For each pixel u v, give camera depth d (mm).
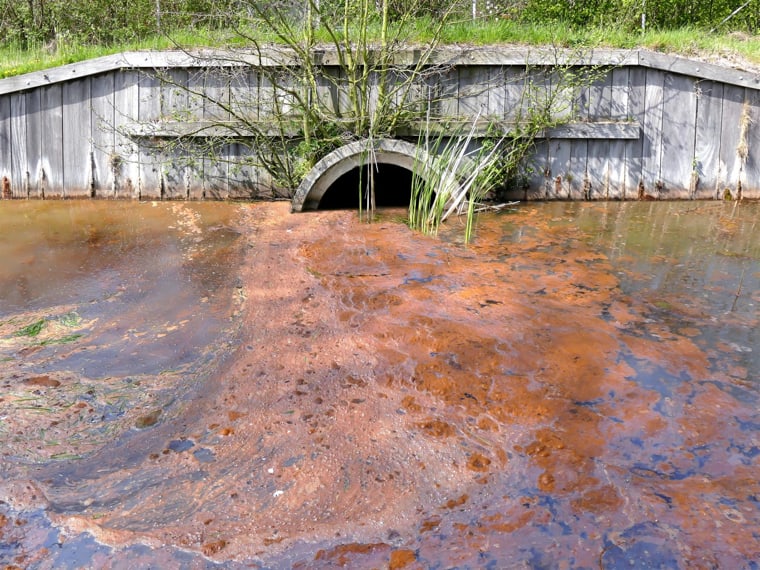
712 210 8031
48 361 4652
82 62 8414
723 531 3020
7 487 3410
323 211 8086
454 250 6695
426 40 8641
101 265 6430
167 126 8414
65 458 3639
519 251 6648
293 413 3984
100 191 8688
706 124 8375
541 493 3285
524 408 3973
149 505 3281
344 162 7789
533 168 8492
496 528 3084
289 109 8375
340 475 3453
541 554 2928
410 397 4113
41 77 8445
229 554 2980
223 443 3734
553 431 3752
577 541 2988
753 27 11367
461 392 4152
